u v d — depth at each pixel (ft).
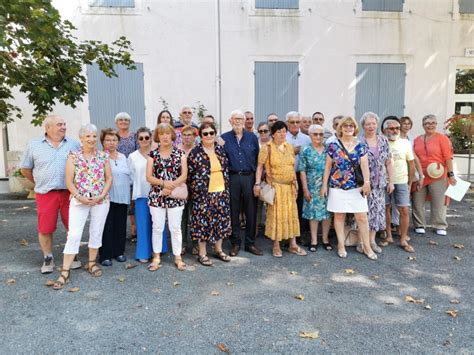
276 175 15.07
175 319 10.55
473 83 33.88
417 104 32.65
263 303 11.48
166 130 13.37
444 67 32.55
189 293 12.15
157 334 9.82
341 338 9.62
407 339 9.57
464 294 12.09
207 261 14.52
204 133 14.07
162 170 13.62
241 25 30.25
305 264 14.64
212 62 30.35
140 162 14.67
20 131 29.43
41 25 14.82
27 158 13.37
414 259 15.07
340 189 14.92
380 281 13.07
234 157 15.31
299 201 17.03
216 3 29.81
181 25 29.81
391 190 15.55
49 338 9.63
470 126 30.25
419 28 31.81
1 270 14.01
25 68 17.47
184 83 30.35
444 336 9.70
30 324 10.29
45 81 18.19
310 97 31.48
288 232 15.25
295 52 30.91
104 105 29.86
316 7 30.66
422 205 18.19
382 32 31.50
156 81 30.12
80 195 12.78
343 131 14.75
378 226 15.51
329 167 15.20
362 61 31.60
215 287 12.59
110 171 13.58
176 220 13.97
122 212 14.74
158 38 29.76
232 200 15.44
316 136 15.56
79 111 29.63
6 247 16.62
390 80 32.09
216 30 30.04
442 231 18.19
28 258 15.25
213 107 30.76
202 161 14.16
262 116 31.24
